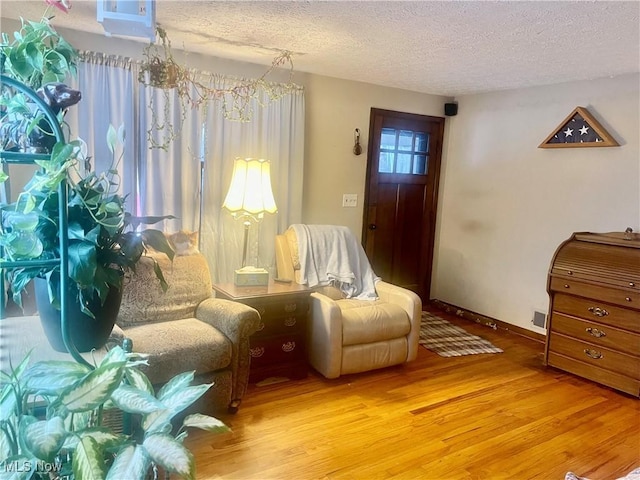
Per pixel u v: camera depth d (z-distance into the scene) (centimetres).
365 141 428
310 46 301
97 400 80
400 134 451
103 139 303
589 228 367
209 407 249
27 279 100
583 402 294
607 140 347
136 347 226
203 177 341
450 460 227
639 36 254
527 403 290
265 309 291
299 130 380
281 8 233
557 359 339
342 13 236
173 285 278
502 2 213
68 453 86
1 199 127
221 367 248
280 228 381
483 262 450
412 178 466
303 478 209
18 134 104
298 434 243
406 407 278
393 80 400
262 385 298
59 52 118
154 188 323
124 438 86
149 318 266
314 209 410
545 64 323
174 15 248
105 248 102
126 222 108
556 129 378
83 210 98
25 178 271
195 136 334
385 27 256
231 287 303
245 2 226
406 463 223
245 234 317
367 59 329
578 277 322
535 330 408
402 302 335
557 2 210
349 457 226
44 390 83
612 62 310
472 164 456
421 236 484
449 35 265
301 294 302
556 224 389
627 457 236
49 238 96
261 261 374
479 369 342
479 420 267
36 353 118
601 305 312
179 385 97
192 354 236
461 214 470
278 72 370
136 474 76
